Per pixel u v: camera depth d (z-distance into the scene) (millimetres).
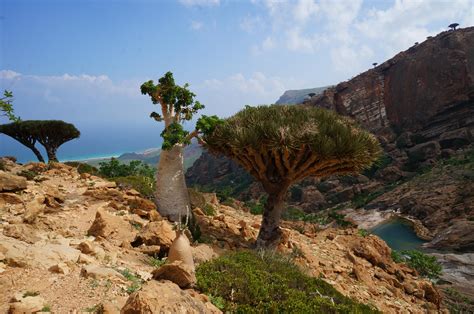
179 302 4855
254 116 14492
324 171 14430
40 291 5004
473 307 17281
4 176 11180
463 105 77188
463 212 47125
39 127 32031
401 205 55406
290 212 36750
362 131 14320
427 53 85125
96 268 6012
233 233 15945
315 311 6477
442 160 67312
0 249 5859
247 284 6816
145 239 9453
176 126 13953
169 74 13859
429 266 23812
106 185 15672
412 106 85625
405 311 11359
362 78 97750
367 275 13414
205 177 122125
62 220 10117
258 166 14555
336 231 20141
